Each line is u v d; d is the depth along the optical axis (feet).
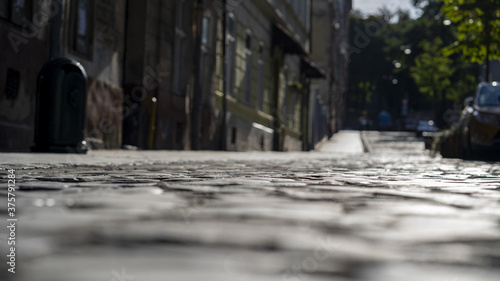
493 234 5.87
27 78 39.34
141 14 54.65
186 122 65.26
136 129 54.39
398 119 330.75
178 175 17.20
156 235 5.40
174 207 8.29
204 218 7.00
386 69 321.73
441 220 7.20
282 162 33.60
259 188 12.47
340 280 3.52
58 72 33.12
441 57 215.31
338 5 237.86
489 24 71.77
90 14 46.78
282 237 5.41
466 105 64.59
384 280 3.52
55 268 3.76
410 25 262.88
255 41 91.35
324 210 8.23
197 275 3.56
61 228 5.79
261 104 97.14
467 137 59.93
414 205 9.34
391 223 6.75
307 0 143.43
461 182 16.29
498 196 11.59
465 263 4.11
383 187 13.78
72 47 44.16
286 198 10.21
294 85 118.32
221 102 76.48
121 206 8.25
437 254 4.51
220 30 74.33
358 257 4.34
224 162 31.63
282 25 111.14
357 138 217.15
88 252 4.39
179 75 65.00
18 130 38.29
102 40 49.16
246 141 86.94
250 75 89.10
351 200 10.07
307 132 142.41
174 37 61.21
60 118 33.19
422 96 315.99
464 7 71.92
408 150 130.62
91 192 10.82
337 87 242.58
